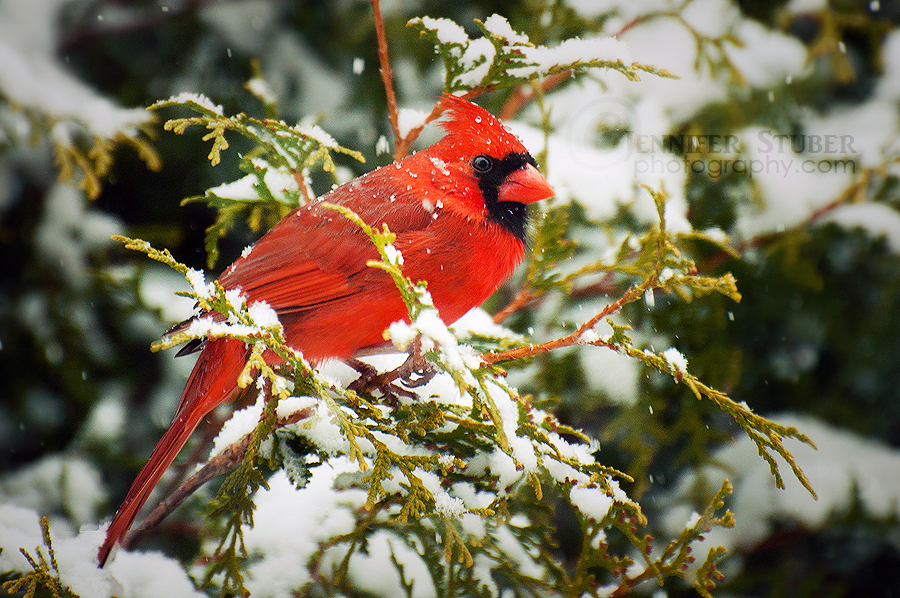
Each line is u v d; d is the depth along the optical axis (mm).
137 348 8500
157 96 9016
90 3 8914
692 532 4957
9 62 7414
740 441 8633
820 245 8469
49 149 8336
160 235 8547
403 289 4227
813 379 8852
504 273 5992
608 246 7836
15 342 8242
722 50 8078
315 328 5746
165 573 5488
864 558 8430
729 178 8391
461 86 6133
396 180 5918
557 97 8445
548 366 7668
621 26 8422
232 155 8961
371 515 5562
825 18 8969
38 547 4711
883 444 8812
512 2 8562
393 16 8891
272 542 5949
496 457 5301
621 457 8320
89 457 7969
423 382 5320
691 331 7801
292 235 5816
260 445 5227
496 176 5855
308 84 9039
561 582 5457
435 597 5719
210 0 9102
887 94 9375
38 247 8281
